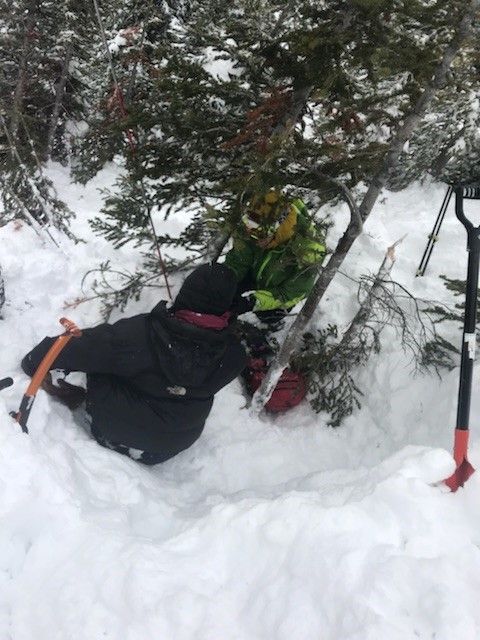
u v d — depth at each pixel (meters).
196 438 3.24
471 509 2.32
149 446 3.08
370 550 2.15
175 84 3.46
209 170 3.70
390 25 2.92
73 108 9.96
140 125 3.56
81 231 6.32
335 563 2.10
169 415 2.98
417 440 3.53
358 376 4.14
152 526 2.64
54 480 2.40
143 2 6.63
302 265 3.65
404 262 5.02
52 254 5.23
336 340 4.25
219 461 3.43
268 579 2.15
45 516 2.29
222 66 4.05
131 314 4.30
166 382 2.90
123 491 2.76
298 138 3.03
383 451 3.68
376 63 2.81
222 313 2.90
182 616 2.02
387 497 2.32
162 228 5.70
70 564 2.18
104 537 2.26
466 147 5.52
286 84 3.47
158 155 3.71
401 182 6.30
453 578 2.02
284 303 3.85
